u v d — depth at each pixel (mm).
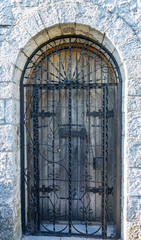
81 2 2094
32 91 2539
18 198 2332
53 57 2549
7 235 2170
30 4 2137
